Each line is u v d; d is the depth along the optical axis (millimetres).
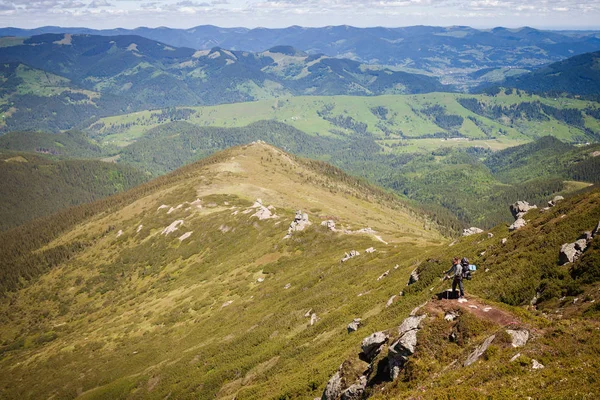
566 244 32406
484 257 44281
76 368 100812
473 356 20875
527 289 31547
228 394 50750
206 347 73062
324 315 57250
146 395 67000
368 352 27547
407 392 20016
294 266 100688
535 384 17141
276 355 53375
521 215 56656
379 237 106000
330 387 27672
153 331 104688
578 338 19531
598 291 25531
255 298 87625
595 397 15055
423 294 41281
